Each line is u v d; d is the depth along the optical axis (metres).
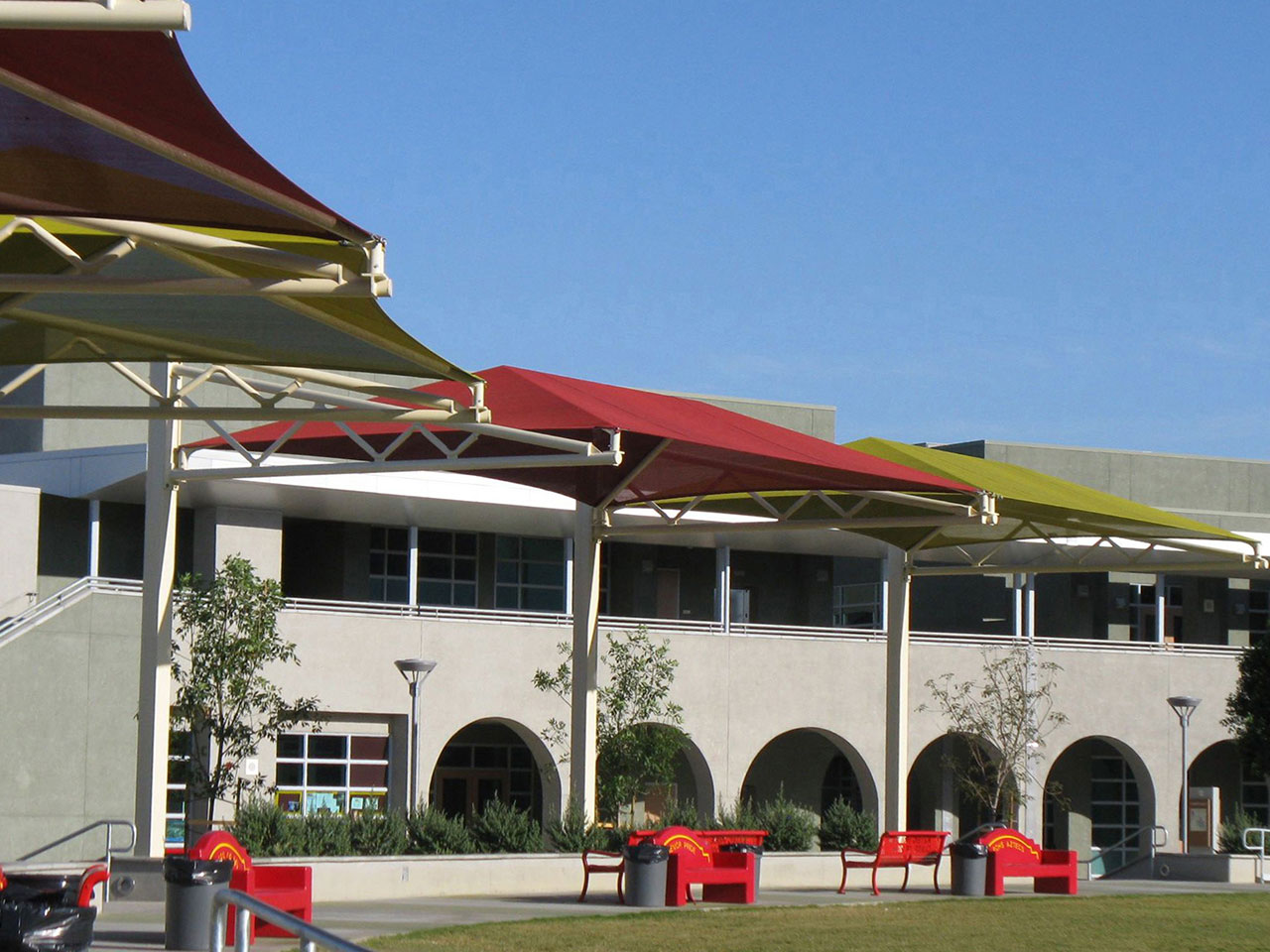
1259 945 18.48
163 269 12.89
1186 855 30.91
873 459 25.98
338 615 33.78
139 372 38.00
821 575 44.22
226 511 34.12
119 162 9.22
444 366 14.55
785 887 26.59
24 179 9.62
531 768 40.97
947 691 39.94
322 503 34.44
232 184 8.73
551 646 35.94
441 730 34.56
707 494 27.31
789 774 42.78
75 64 8.26
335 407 18.00
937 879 25.53
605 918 19.72
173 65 8.10
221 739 25.36
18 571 31.52
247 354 14.96
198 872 15.50
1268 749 34.28
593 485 25.94
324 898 21.72
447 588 39.38
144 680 21.22
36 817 28.66
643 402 24.30
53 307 13.50
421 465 20.03
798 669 38.50
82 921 12.81
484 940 16.98
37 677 28.94
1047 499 27.41
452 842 25.30
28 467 34.41
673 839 22.11
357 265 10.09
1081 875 44.94
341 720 34.00
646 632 35.00
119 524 35.78
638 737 30.89
